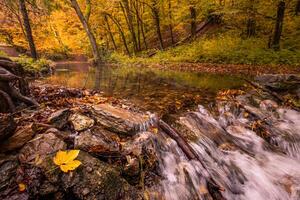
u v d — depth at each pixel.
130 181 2.64
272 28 14.48
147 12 22.97
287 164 3.88
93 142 2.70
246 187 3.31
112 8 23.17
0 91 3.22
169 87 6.91
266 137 4.46
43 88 5.32
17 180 2.12
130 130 3.19
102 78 8.81
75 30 29.16
